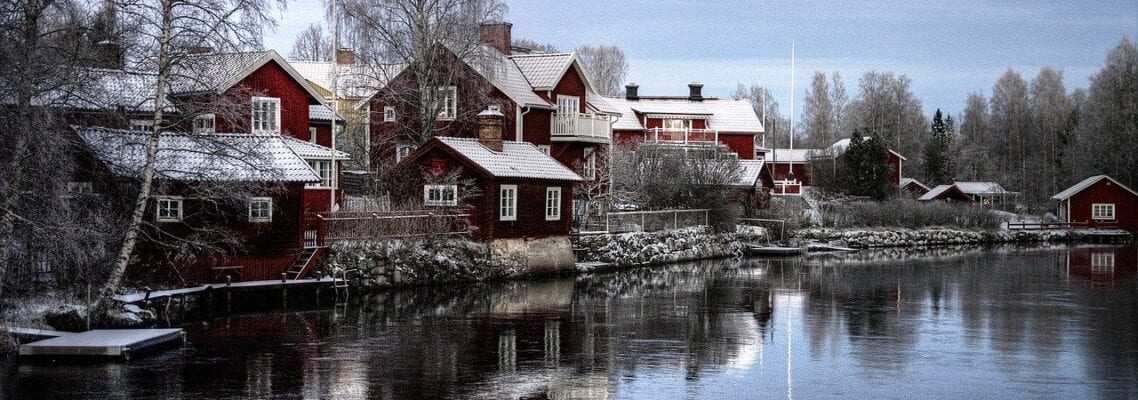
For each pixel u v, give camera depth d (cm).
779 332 2750
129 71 2461
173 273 2944
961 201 8856
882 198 7688
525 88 4781
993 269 4766
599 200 5009
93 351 2186
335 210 3691
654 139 6372
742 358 2370
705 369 2242
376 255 3456
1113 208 7919
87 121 2491
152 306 2673
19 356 2194
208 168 2630
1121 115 9088
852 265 4916
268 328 2673
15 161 2092
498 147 4003
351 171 4656
